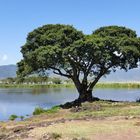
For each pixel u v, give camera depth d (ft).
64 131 80.12
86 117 104.47
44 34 159.53
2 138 81.35
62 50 149.89
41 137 76.02
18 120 128.88
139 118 94.99
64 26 163.22
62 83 562.66
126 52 155.84
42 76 169.27
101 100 155.74
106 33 167.43
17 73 174.50
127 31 171.22
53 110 142.51
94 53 152.05
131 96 266.57
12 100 247.50
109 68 168.76
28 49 162.71
